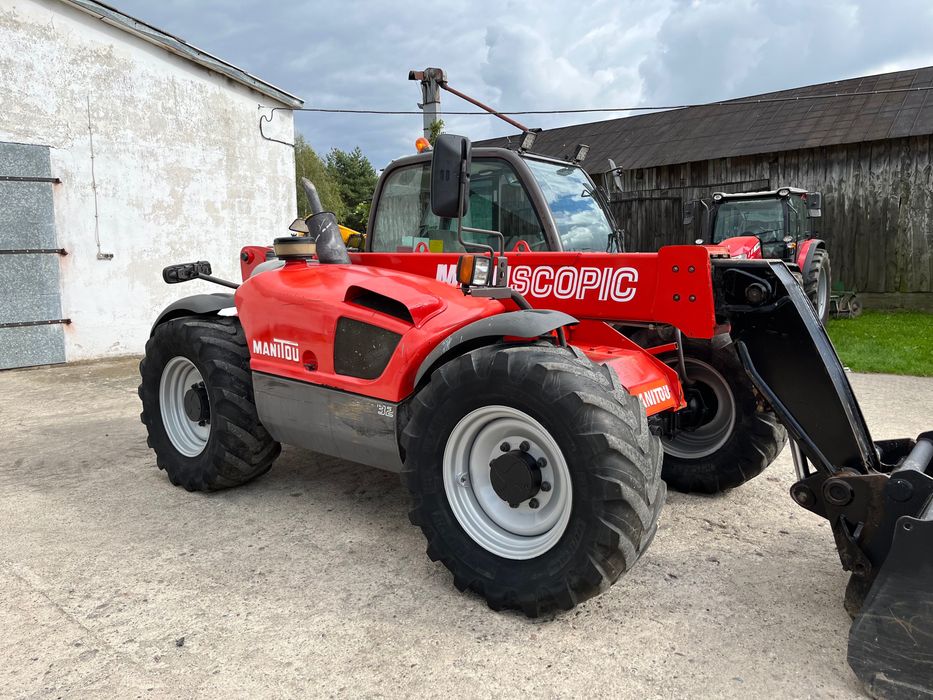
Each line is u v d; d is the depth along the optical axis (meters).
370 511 3.45
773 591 2.63
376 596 2.60
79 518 3.39
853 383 6.78
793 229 11.16
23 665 2.18
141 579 2.75
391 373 2.80
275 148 10.73
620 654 2.22
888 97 15.16
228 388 3.46
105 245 8.67
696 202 11.72
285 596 2.61
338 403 3.00
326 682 2.09
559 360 2.38
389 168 4.02
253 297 3.38
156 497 3.67
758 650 2.24
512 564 2.45
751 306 2.70
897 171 13.91
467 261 2.67
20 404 6.11
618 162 17.12
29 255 8.02
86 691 2.05
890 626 1.96
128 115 8.78
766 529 3.23
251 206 10.42
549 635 2.33
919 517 2.00
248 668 2.16
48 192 8.12
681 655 2.21
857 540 2.26
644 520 2.28
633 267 3.02
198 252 9.70
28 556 2.97
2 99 7.67
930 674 1.91
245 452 3.53
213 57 9.53
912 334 10.24
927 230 13.77
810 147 14.49
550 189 3.67
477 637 2.32
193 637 2.34
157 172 9.14
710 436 3.71
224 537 3.15
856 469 2.47
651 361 3.08
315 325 3.08
